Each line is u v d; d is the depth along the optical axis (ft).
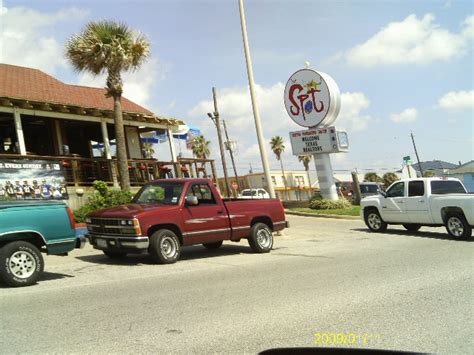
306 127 94.99
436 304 22.62
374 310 21.75
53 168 58.75
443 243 46.34
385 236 54.65
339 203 91.35
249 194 138.82
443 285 26.78
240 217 42.55
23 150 59.41
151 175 78.23
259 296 24.71
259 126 60.80
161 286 27.37
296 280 29.12
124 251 36.09
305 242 52.24
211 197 41.27
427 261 35.45
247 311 21.63
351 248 44.86
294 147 95.45
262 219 45.16
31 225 28.25
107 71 61.93
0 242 27.84
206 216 39.83
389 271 31.68
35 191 56.39
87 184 65.21
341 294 25.02
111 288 26.73
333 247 46.32
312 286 27.17
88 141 79.56
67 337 17.71
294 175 226.99
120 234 35.60
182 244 38.32
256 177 209.87
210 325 19.40
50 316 20.61
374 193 123.34
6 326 19.11
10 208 27.76
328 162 93.66
